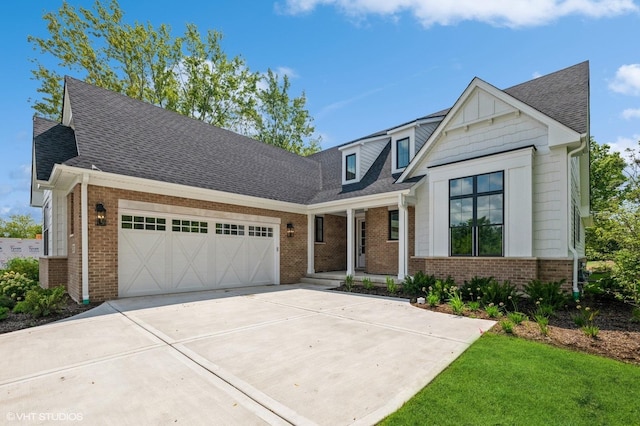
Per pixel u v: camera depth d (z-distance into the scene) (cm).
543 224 877
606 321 636
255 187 1329
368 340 544
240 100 3047
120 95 1300
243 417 307
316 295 1041
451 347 503
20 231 3139
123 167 957
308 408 322
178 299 947
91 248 880
